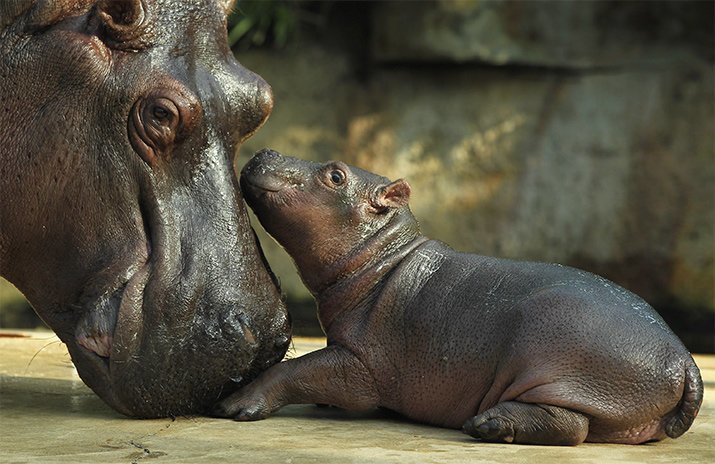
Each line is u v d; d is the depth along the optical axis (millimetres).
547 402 12312
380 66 39094
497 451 11852
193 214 13086
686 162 37219
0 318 35656
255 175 14961
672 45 38031
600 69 38250
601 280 13422
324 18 39812
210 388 13133
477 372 13156
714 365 21391
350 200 14617
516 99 38469
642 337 12500
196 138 13227
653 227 37125
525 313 12867
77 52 13133
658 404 12398
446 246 14516
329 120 39125
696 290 36531
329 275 14555
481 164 38219
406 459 11289
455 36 37500
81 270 13078
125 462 10883
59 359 18984
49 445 11742
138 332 12617
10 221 13312
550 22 37969
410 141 38562
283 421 13656
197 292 12797
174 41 13477
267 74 39656
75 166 13094
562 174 37875
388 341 13828
